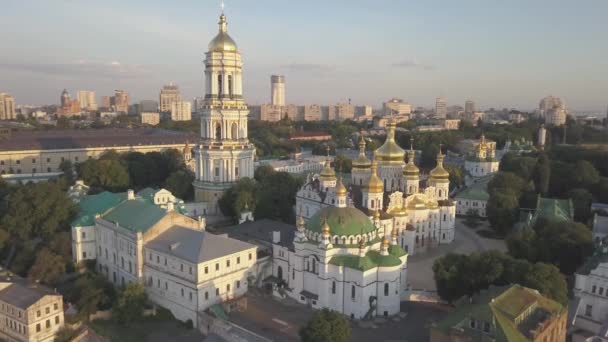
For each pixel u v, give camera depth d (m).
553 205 177.25
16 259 138.75
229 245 118.31
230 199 178.50
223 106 190.38
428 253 159.88
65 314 112.81
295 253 118.06
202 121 195.12
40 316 106.44
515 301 92.38
